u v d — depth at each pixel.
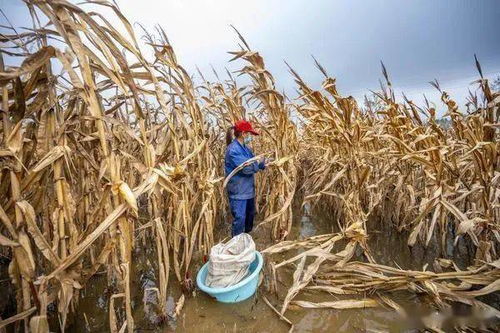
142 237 3.34
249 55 2.69
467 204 3.09
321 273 2.60
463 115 2.72
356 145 2.93
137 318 2.23
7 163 1.35
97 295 2.52
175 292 2.57
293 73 2.55
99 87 1.89
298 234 3.75
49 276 1.48
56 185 1.63
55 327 2.11
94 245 2.68
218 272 2.37
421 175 3.40
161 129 3.05
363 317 2.12
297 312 2.21
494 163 2.31
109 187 1.64
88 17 1.37
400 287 2.28
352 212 3.01
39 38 1.53
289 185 3.08
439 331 1.91
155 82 1.85
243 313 2.24
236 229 3.28
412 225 3.39
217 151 4.18
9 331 2.00
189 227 2.77
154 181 1.75
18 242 1.39
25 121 1.67
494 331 1.89
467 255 2.96
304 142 5.08
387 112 3.03
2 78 1.21
